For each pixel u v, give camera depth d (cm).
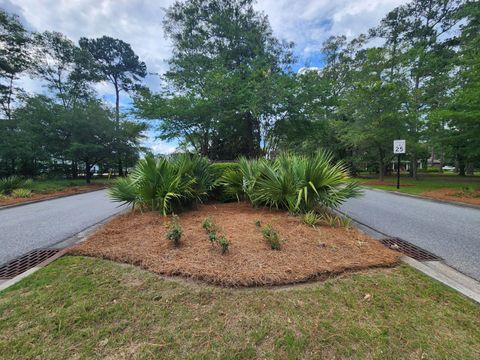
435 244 346
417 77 1488
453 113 872
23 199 880
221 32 1534
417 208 640
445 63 1398
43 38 1786
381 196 886
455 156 1549
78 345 144
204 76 1300
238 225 366
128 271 237
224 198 589
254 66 1289
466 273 255
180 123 1309
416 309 178
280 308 178
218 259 249
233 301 187
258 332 155
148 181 457
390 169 2539
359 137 1391
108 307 179
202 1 1536
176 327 159
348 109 1538
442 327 159
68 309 177
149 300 188
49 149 1549
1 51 1377
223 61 1412
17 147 1319
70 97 1817
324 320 166
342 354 138
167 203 454
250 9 1580
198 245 287
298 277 216
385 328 158
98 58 2464
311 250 274
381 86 1315
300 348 142
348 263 245
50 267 246
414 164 1590
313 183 414
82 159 1716
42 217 579
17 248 342
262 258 251
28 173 1684
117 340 148
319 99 1236
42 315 170
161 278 222
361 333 153
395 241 358
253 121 1408
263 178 469
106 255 269
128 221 414
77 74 2112
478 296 197
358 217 529
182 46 1511
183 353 139
